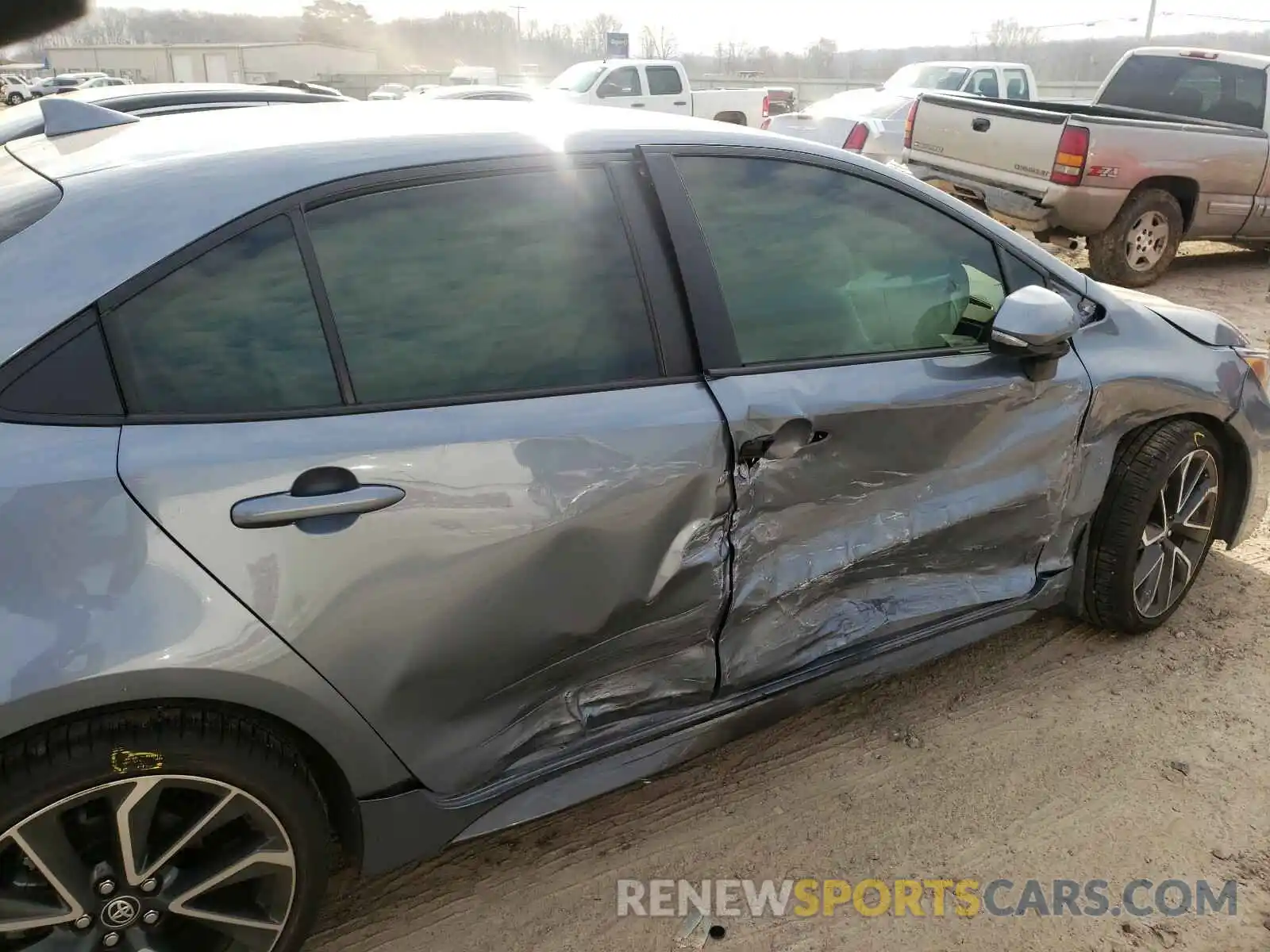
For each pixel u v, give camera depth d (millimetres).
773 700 2506
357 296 1940
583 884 2389
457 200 2066
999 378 2709
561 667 2170
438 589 1911
